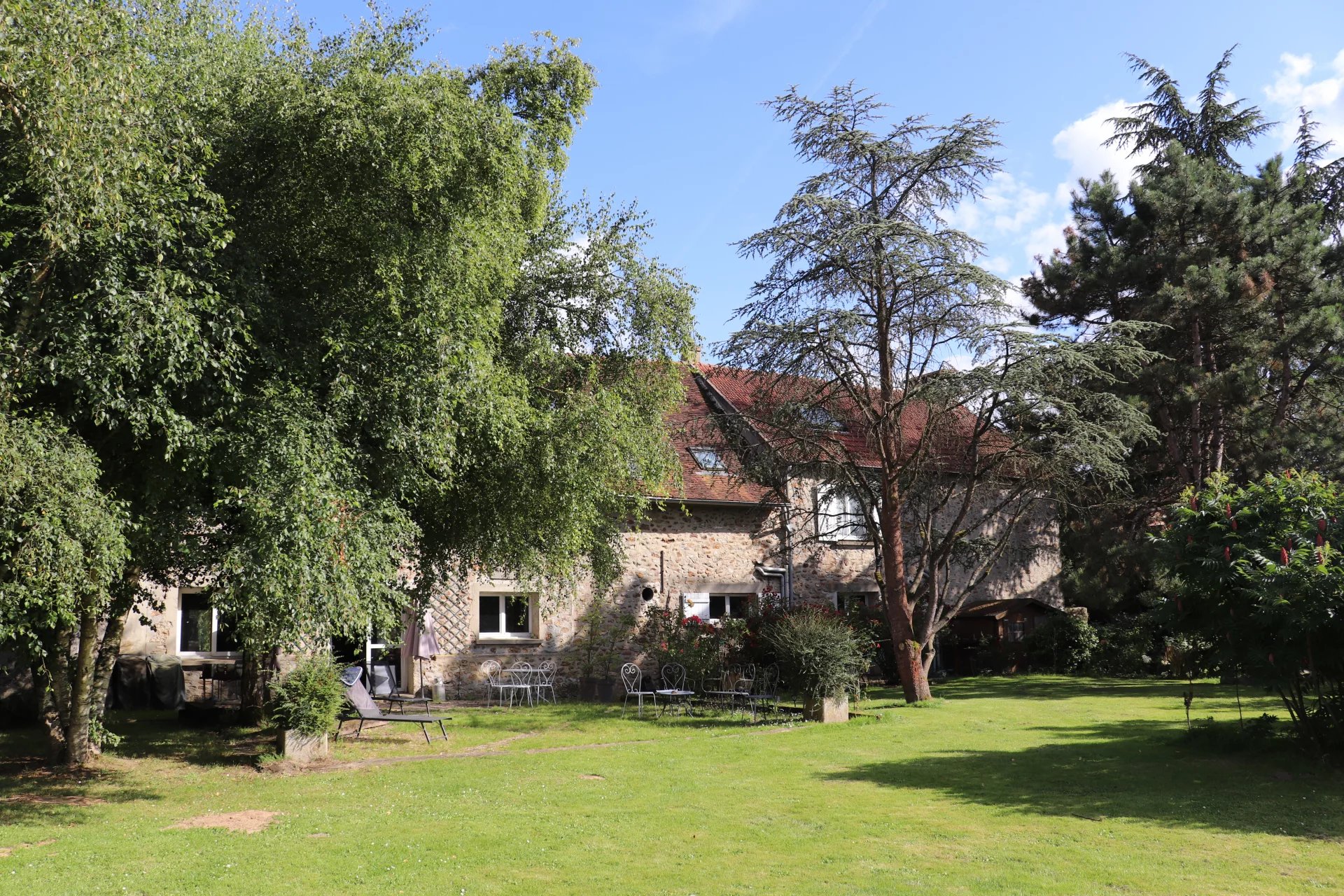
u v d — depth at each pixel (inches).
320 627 334.3
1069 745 435.5
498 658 696.4
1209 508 382.3
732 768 397.4
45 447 280.7
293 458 314.5
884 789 348.5
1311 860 245.4
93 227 290.2
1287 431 746.8
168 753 445.4
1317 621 333.4
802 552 831.7
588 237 514.0
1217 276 729.0
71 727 415.5
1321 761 359.3
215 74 346.3
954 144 602.2
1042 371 567.2
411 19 396.8
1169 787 336.8
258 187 354.3
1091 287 833.5
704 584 780.6
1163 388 768.9
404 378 349.7
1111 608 896.9
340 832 291.9
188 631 650.8
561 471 450.3
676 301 510.3
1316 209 812.6
